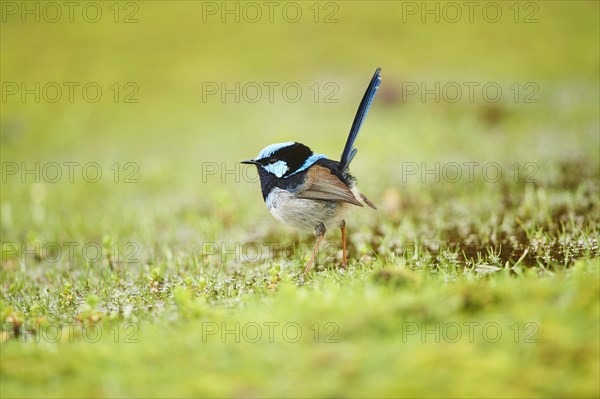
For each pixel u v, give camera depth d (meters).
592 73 24.53
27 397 6.43
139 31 31.05
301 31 30.09
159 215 16.05
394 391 5.96
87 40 30.48
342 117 22.70
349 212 11.24
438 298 7.36
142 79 27.20
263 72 26.97
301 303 7.78
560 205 13.88
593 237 11.36
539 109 21.69
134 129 23.61
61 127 23.88
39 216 16.42
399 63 26.56
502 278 8.28
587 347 6.34
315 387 6.09
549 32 28.38
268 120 23.11
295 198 10.92
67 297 10.30
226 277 10.98
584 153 17.56
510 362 6.25
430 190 16.08
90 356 7.08
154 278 10.66
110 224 15.62
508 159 17.62
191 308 8.34
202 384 6.28
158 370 6.64
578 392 5.84
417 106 23.00
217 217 15.16
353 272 10.01
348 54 27.64
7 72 27.97
